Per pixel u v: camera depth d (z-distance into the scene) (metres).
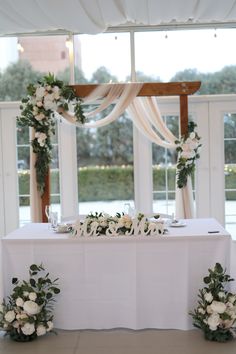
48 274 3.47
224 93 6.03
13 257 3.47
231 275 3.51
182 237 3.41
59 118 5.32
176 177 5.38
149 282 3.46
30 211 5.55
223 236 3.42
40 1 4.22
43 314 3.41
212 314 3.30
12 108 6.03
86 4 4.36
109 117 5.29
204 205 6.02
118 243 3.44
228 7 4.52
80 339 3.45
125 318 3.49
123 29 6.05
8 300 3.51
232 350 3.22
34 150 5.17
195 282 3.45
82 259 3.47
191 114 6.00
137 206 6.05
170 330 3.54
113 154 6.64
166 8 4.54
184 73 6.08
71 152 6.01
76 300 3.50
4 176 6.07
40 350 3.28
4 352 3.26
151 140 5.42
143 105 5.41
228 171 6.03
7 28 5.03
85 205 6.71
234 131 5.98
